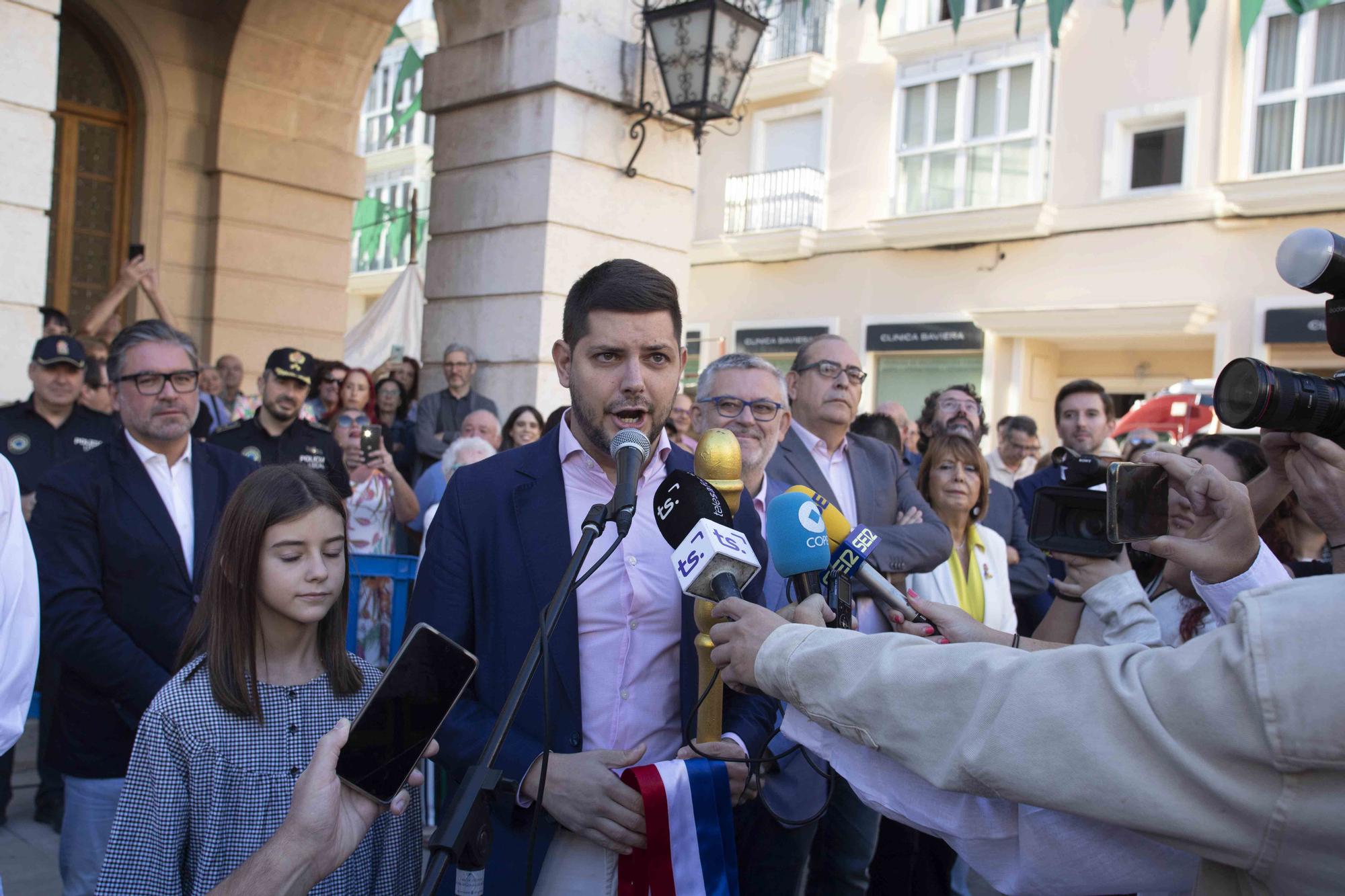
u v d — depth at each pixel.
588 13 6.32
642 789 1.88
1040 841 1.43
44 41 4.93
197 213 8.59
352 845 1.47
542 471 2.21
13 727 2.26
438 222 6.92
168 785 1.96
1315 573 2.76
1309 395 1.51
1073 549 2.49
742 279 17.55
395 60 23.17
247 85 8.61
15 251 4.89
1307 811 1.09
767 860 2.56
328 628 2.16
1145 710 1.17
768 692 1.57
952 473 3.76
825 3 16.53
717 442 2.02
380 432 5.01
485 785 1.55
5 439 4.75
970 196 15.19
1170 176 13.69
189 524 3.23
